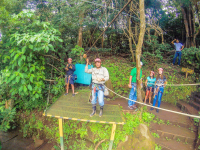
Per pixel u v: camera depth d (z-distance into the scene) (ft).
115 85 20.83
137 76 13.83
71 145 14.58
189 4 27.22
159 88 16.16
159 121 15.48
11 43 13.19
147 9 28.48
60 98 16.21
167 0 28.60
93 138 13.65
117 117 12.53
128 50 28.84
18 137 16.89
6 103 16.70
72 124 14.93
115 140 13.01
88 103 15.14
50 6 20.07
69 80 16.79
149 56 26.81
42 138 16.14
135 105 16.51
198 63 23.79
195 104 17.57
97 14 24.00
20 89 13.58
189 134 13.83
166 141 13.58
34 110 17.48
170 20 33.65
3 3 14.73
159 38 33.86
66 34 21.35
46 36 12.41
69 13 18.54
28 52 13.56
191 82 21.24
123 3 24.76
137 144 12.23
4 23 13.96
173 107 18.67
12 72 13.80
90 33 29.04
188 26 29.30
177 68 24.54
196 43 30.66
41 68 15.02
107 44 30.86
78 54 19.39
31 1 19.63
